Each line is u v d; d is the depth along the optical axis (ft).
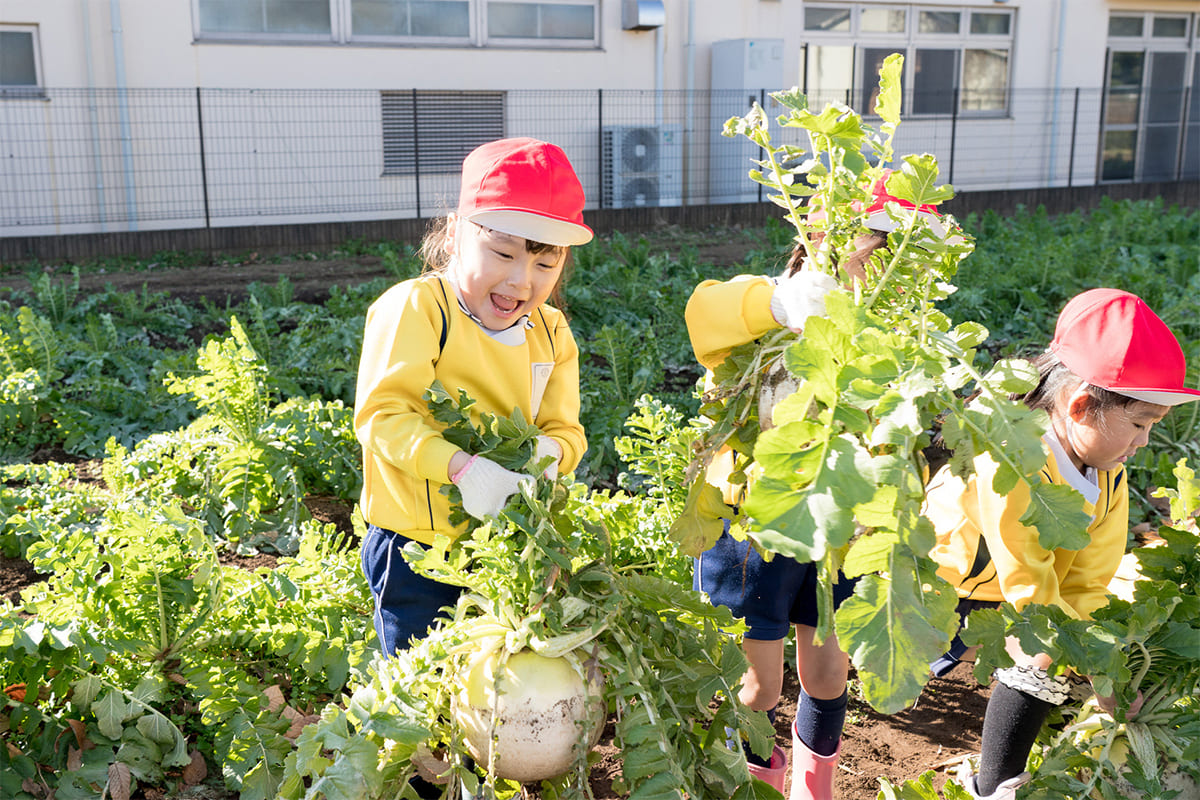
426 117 52.65
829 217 6.33
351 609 10.59
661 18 54.85
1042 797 7.43
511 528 6.36
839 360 4.90
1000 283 30.73
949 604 4.86
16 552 13.89
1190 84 69.31
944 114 64.34
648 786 5.74
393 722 5.77
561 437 7.82
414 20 51.65
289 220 50.70
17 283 39.27
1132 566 9.39
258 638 10.15
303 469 15.89
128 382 22.72
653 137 56.03
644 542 10.81
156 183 47.78
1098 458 7.66
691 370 24.90
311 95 49.90
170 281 39.47
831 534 4.16
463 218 6.95
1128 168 69.26
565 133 55.72
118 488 14.55
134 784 8.73
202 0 47.42
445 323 7.14
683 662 6.66
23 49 44.88
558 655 6.15
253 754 8.52
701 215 55.52
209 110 48.11
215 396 15.38
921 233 6.05
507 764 6.12
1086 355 7.43
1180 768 7.68
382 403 6.96
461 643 6.32
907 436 4.38
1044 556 7.63
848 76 62.59
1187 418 18.02
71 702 8.95
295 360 23.43
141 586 9.64
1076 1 64.75
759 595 8.02
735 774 6.48
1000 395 4.96
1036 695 7.70
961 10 63.41
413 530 7.25
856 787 9.52
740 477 7.26
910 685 4.47
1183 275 35.58
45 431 19.57
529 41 54.13
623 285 31.94
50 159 45.70
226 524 14.33
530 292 7.11
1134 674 7.54
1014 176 66.44
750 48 56.34
